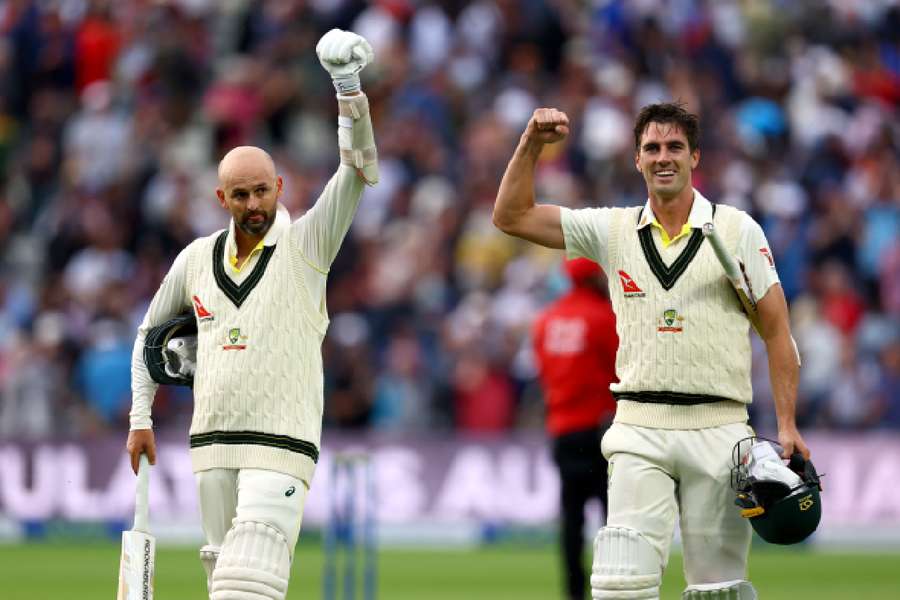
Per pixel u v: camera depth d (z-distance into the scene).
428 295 64.50
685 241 23.20
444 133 72.94
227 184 23.09
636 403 23.22
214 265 23.55
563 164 70.06
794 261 65.75
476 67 76.38
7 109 77.44
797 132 75.81
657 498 23.02
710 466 22.86
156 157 71.44
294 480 23.00
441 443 56.94
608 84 72.81
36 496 57.66
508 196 24.22
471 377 59.41
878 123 75.19
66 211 69.94
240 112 73.56
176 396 59.53
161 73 75.38
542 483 56.38
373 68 75.94
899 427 60.88
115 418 60.22
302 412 23.20
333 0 78.06
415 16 78.12
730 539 23.05
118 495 57.31
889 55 81.50
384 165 70.19
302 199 69.06
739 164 71.25
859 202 70.56
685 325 22.98
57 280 66.88
